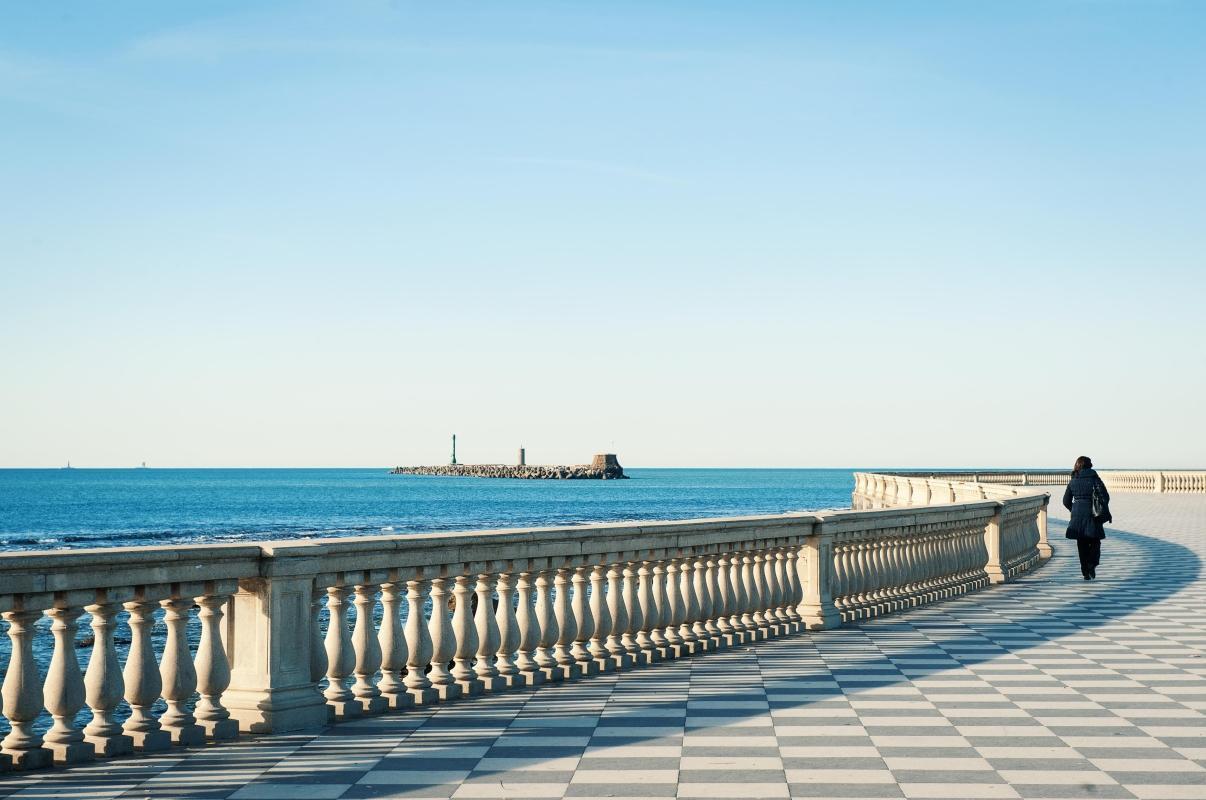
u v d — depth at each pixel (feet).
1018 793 22.67
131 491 570.87
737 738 27.45
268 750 26.02
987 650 42.06
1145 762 25.22
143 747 25.63
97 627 24.93
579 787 22.98
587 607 36.78
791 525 46.47
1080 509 70.33
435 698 31.63
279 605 27.81
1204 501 191.01
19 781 23.29
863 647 42.83
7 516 320.70
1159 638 45.27
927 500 138.10
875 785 23.22
